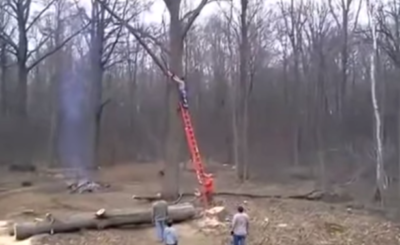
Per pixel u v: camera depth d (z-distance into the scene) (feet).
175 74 87.25
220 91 189.47
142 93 205.57
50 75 186.91
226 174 147.54
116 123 195.11
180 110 87.61
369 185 115.85
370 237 68.90
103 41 143.84
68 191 104.47
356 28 187.52
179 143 87.71
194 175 130.72
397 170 126.62
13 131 158.10
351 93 167.73
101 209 72.79
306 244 64.08
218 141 192.34
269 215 76.95
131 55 208.44
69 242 61.98
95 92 145.48
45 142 176.96
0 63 166.50
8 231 67.87
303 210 83.35
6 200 92.58
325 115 149.28
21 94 153.17
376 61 130.52
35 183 117.80
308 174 140.36
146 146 194.90
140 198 90.27
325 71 152.46
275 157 165.58
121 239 63.72
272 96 183.42
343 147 150.41
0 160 154.81
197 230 67.26
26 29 145.79
